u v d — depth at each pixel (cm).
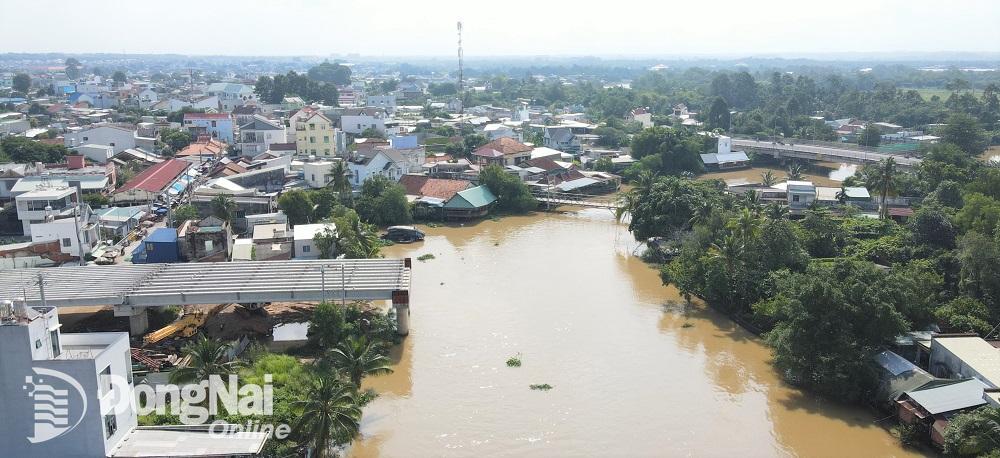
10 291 6462
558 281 8394
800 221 9000
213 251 8119
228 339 6203
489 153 14438
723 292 7150
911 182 11356
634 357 6312
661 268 8600
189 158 14000
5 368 4000
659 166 14738
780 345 5759
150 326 6675
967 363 5184
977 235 6844
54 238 8288
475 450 4866
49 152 13175
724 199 9919
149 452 4253
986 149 16625
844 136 19200
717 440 5000
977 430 4372
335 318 6247
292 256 8381
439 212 11506
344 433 4484
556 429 5125
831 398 5553
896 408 5153
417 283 8275
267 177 12150
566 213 12044
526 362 6178
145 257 8138
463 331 6831
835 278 5959
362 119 18300
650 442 4972
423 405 5447
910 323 5900
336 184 10856
